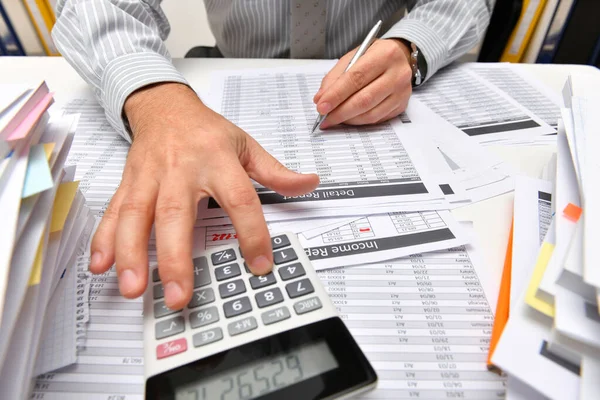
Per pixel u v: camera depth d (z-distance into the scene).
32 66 0.58
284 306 0.24
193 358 0.21
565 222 0.23
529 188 0.34
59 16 0.54
